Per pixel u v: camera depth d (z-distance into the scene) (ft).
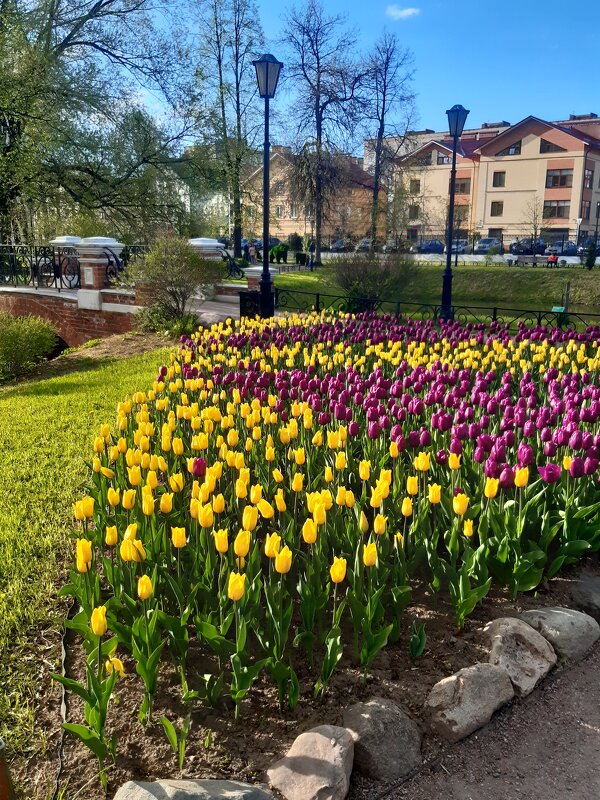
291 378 19.24
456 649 10.65
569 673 10.55
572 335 28.96
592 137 195.83
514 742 9.14
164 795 7.41
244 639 8.92
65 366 38.34
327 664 9.37
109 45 78.95
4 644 10.71
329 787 7.87
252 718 9.27
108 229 87.66
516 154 185.47
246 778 8.29
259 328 32.35
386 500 13.28
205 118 81.66
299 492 14.03
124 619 10.22
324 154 115.24
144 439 13.69
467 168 191.83
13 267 62.95
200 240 58.13
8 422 24.09
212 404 19.45
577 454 14.75
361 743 8.56
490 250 139.64
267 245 40.19
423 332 29.55
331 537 12.04
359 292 56.34
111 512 13.84
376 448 15.55
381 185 127.13
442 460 13.65
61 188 78.64
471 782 8.45
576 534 12.81
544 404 18.98
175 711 9.37
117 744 8.77
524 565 11.53
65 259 57.47
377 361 26.23
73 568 12.75
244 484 11.39
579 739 9.22
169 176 81.82
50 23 73.31
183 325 42.57
